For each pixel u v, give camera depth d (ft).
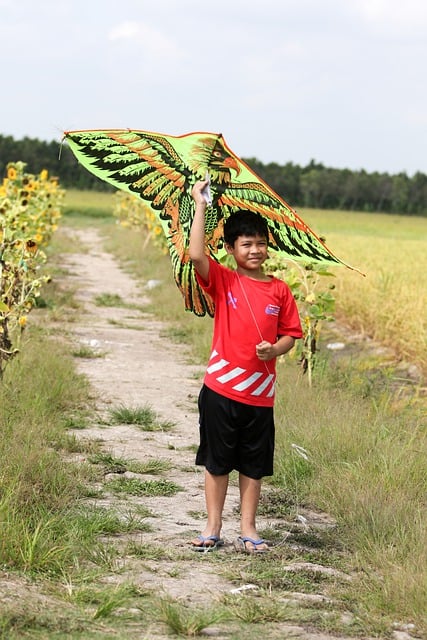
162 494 20.75
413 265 70.90
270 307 16.84
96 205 246.27
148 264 84.58
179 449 25.27
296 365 35.94
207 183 16.24
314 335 33.81
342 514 19.38
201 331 46.83
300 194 449.06
